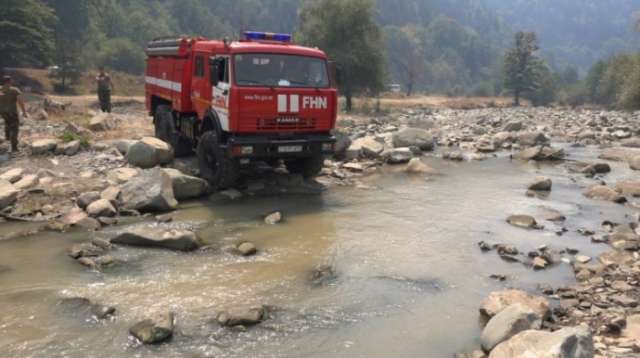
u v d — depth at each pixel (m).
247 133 12.46
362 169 16.67
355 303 7.48
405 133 21.61
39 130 18.92
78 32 91.25
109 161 15.08
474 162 19.19
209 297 7.57
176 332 6.58
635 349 5.96
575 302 7.40
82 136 18.19
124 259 8.98
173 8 154.62
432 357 6.16
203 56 13.86
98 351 6.16
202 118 14.01
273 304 7.39
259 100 12.28
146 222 11.06
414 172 16.75
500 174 16.98
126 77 71.81
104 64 87.06
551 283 8.23
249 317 6.79
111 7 115.62
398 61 187.00
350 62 42.72
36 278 8.20
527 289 7.99
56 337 6.45
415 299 7.64
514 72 102.56
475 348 6.34
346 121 30.95
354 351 6.25
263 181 14.42
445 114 46.53
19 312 7.09
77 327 6.70
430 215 12.01
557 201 13.55
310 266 8.80
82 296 7.57
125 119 24.94
